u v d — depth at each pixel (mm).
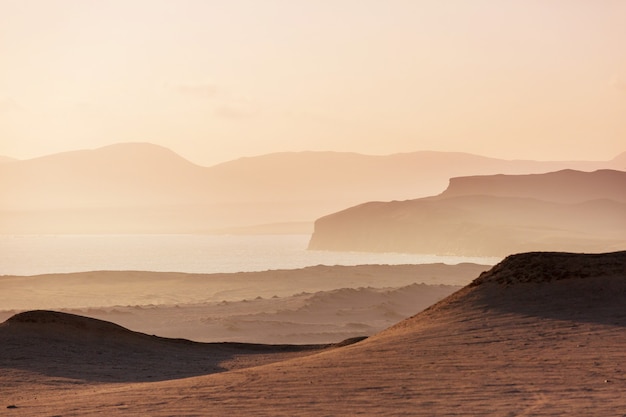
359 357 47906
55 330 74688
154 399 38250
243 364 66250
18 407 39781
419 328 58156
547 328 52281
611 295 59281
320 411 32625
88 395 43031
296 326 154500
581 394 33312
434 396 34531
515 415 30000
